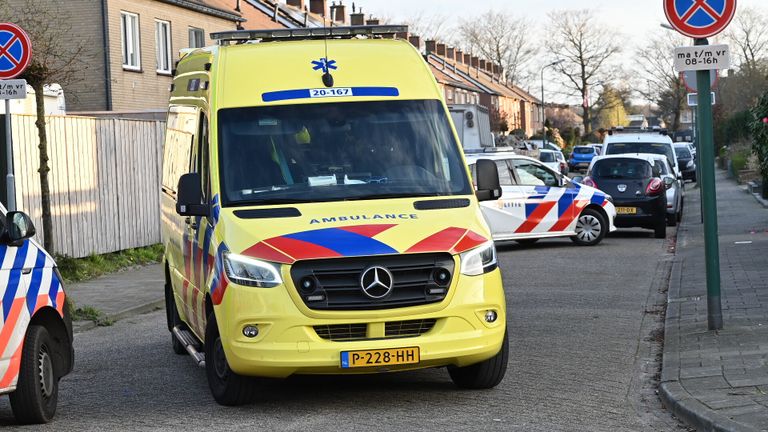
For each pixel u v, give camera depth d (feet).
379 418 24.61
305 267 24.43
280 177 27.27
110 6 110.32
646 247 68.33
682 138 270.67
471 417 24.52
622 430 23.21
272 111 28.25
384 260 24.59
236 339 24.66
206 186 28.27
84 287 53.26
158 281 55.72
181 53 36.24
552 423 23.88
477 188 28.35
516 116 360.89
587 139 354.95
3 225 24.82
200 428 24.09
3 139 53.98
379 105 28.68
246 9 164.66
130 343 38.22
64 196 59.26
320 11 228.02
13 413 24.97
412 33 324.80
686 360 28.89
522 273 55.42
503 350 26.91
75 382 30.86
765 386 25.03
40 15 88.58
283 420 24.64
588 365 30.94
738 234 68.95
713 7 31.73
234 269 24.82
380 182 27.43
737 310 36.47
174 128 35.45
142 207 69.15
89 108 110.42
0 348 23.44
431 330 24.95
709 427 22.27
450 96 264.72
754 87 255.70
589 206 69.77
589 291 47.70
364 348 24.39
